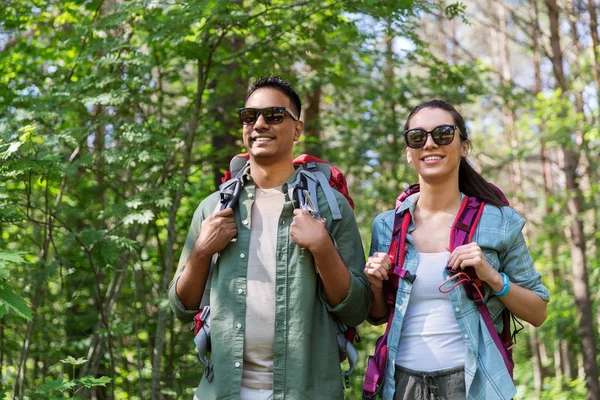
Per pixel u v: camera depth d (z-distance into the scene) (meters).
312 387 2.71
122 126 5.05
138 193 5.18
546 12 10.02
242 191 2.93
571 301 11.80
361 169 9.14
